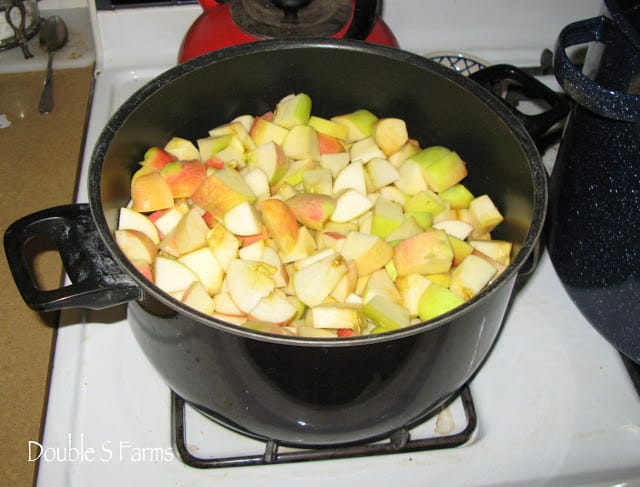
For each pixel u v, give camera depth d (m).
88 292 0.54
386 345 0.51
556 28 1.09
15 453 0.65
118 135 0.65
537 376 0.72
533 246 0.54
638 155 0.62
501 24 1.08
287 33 0.83
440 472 0.65
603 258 0.71
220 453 0.67
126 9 1.00
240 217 0.70
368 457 0.66
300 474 0.64
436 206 0.76
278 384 0.54
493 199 0.75
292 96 0.78
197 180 0.73
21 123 0.94
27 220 0.58
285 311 0.65
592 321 0.75
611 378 0.72
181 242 0.69
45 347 0.72
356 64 0.74
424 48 1.07
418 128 0.79
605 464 0.66
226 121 0.79
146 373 0.71
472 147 0.75
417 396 0.58
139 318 0.58
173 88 0.70
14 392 0.69
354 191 0.75
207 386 0.58
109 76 1.00
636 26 0.65
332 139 0.81
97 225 0.54
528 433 0.68
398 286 0.70
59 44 1.03
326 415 0.58
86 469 0.64
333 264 0.67
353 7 0.86
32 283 0.55
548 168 0.91
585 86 0.59
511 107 0.77
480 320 0.55
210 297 0.67
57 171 0.89
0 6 1.03
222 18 0.87
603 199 0.68
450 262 0.68
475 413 0.69
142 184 0.70
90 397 0.69
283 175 0.78
